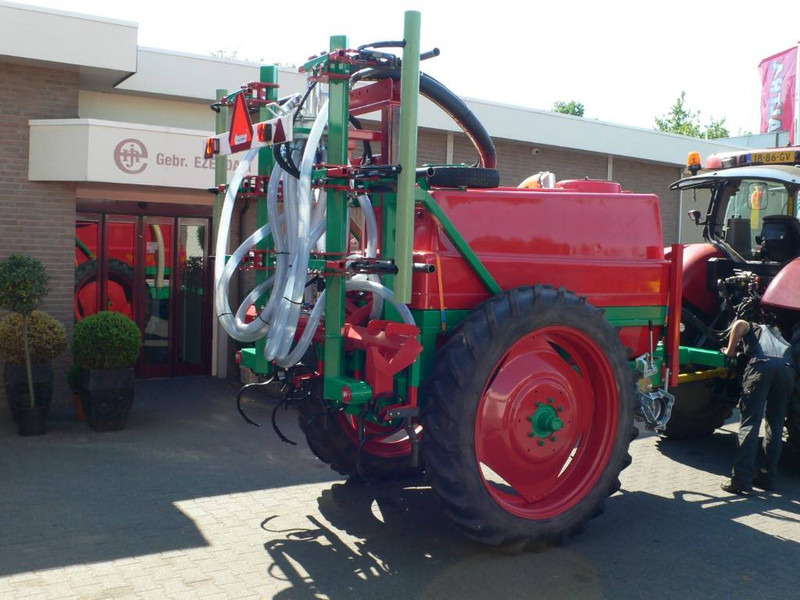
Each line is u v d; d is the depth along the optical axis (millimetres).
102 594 3777
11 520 4816
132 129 8055
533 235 4691
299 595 3816
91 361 7207
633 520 5012
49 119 8031
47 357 7328
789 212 6426
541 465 4543
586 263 4832
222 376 10047
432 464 4105
